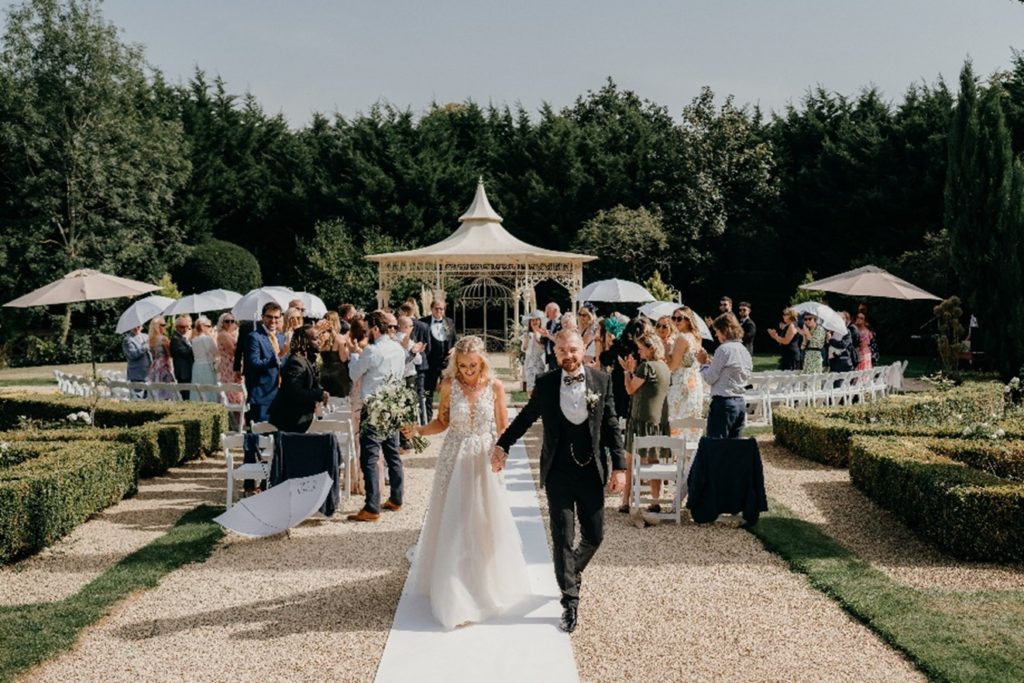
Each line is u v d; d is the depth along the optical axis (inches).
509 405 590.9
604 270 1222.3
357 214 1344.7
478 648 185.8
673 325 369.7
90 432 363.3
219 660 181.0
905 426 384.5
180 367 542.3
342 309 487.8
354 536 278.4
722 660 179.2
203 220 1332.4
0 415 513.7
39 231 1134.4
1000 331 631.8
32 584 234.5
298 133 1512.1
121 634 195.9
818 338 582.9
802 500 323.3
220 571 242.4
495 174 1393.9
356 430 333.1
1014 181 625.3
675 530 285.7
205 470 391.2
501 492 212.2
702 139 1264.8
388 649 185.5
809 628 196.4
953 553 252.5
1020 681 163.6
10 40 1140.5
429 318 504.7
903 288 609.0
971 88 645.9
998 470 323.3
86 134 1165.7
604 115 1493.6
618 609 209.6
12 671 173.3
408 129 1400.1
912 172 1182.3
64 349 1122.7
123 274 1200.2
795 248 1280.8
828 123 1327.5
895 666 175.6
